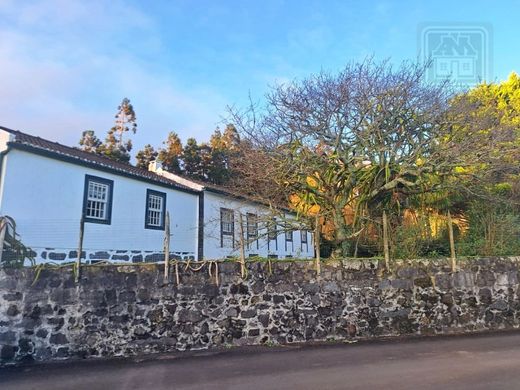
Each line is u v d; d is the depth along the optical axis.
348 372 6.62
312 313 9.53
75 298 8.35
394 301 9.93
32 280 8.18
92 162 15.17
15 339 7.92
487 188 13.41
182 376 6.70
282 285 9.53
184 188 19.89
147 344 8.58
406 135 13.15
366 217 12.40
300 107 13.18
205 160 37.22
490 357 7.39
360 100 12.84
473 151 12.41
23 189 12.96
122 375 6.85
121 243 16.28
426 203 13.93
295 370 6.86
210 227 21.05
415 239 11.35
